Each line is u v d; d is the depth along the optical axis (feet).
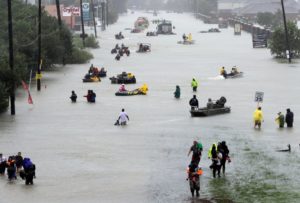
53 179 208.54
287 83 460.55
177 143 262.06
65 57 586.86
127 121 310.24
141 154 243.40
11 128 293.43
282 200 186.09
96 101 374.22
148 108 349.20
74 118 319.88
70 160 233.96
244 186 200.13
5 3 601.21
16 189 196.95
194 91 415.44
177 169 221.05
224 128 293.43
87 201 185.78
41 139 270.26
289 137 273.33
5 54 420.77
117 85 447.42
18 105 358.43
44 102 369.09
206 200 186.39
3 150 248.93
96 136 276.62
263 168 222.07
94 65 590.96
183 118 319.27
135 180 207.41
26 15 584.81
